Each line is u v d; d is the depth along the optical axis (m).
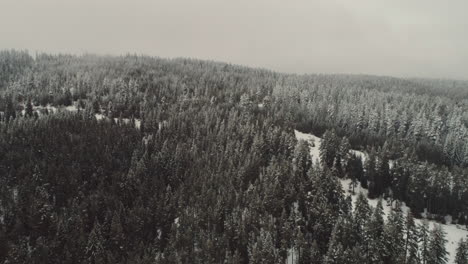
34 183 95.62
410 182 106.50
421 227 75.50
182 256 73.44
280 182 97.75
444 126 161.38
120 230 79.38
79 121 139.38
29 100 158.62
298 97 195.62
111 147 117.88
